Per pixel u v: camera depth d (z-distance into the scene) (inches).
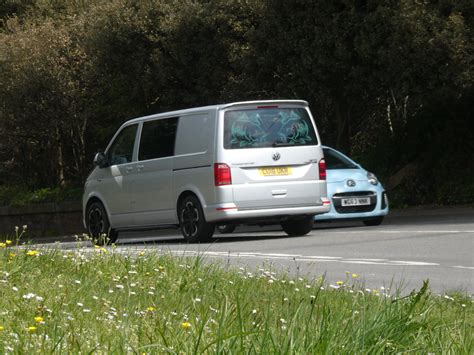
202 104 2431.1
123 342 381.4
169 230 2190.0
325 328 374.6
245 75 2240.4
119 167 1401.3
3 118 2910.9
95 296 559.2
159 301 565.9
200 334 357.1
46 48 2871.6
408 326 398.0
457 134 2135.8
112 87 2731.3
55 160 3070.9
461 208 1958.7
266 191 1258.0
